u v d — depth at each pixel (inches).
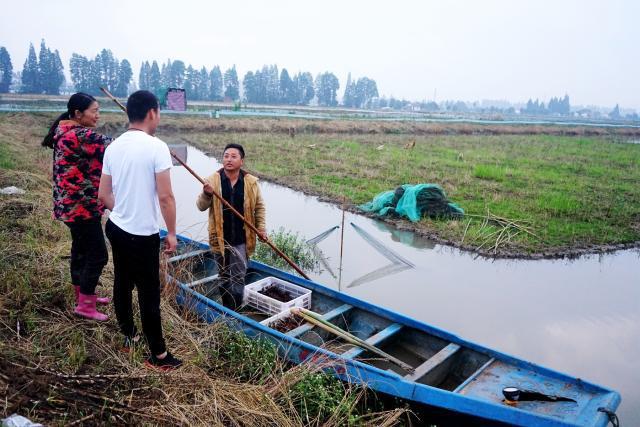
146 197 125.6
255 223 206.4
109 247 252.7
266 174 606.2
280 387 146.3
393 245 365.7
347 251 347.9
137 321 164.6
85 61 3828.7
